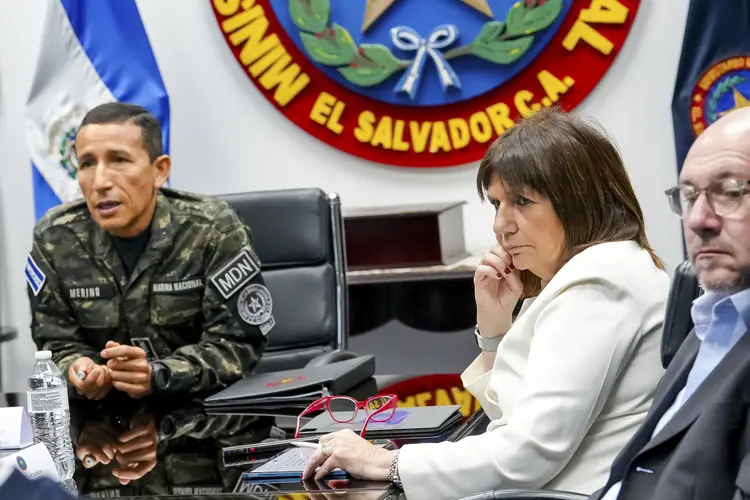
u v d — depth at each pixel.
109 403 2.60
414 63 4.36
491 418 2.02
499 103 4.39
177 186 4.54
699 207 1.34
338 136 4.46
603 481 1.75
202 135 4.52
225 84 4.49
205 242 2.96
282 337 3.36
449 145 4.42
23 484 0.68
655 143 4.36
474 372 2.20
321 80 4.45
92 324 2.99
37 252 3.02
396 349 4.55
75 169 4.25
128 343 3.00
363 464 1.75
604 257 1.81
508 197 1.89
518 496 1.62
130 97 4.21
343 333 3.40
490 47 4.30
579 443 1.74
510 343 1.88
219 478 1.80
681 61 4.11
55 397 2.16
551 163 1.84
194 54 4.48
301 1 4.38
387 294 4.02
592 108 4.37
